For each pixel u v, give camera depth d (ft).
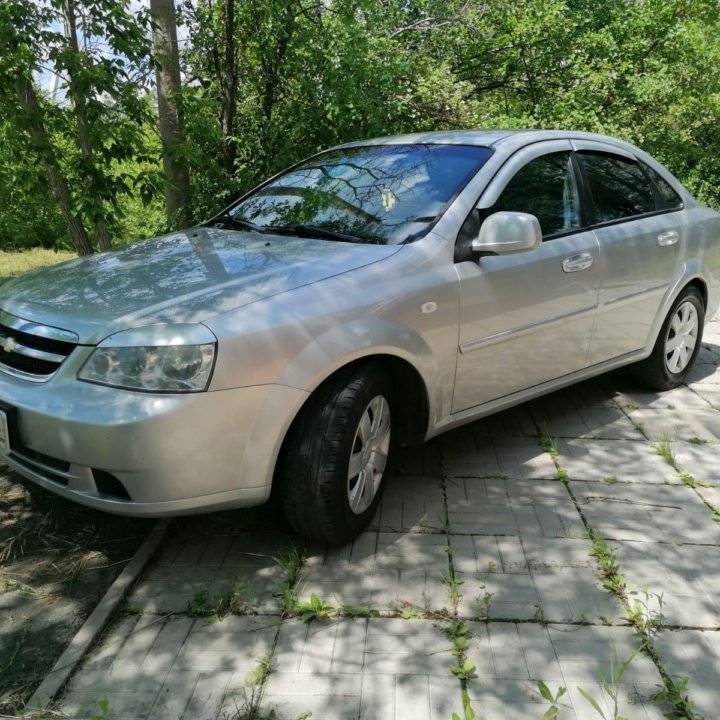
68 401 8.07
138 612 8.16
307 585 8.62
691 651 7.46
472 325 10.50
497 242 10.18
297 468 8.71
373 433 9.62
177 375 7.88
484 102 35.68
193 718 6.64
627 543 9.52
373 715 6.64
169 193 23.67
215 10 24.18
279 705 6.77
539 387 12.14
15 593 8.70
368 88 25.09
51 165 18.83
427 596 8.39
